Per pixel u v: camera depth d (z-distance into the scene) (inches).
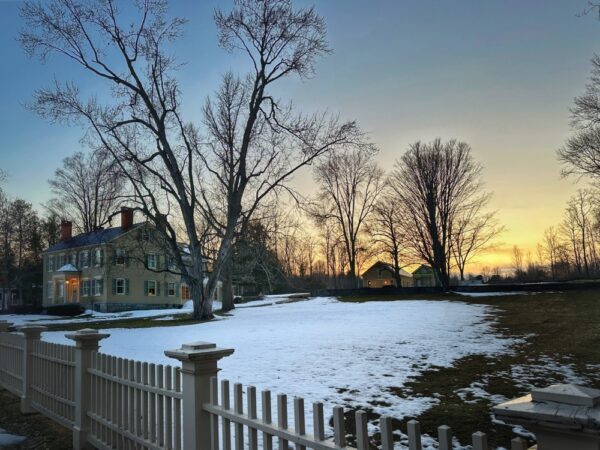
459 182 1796.3
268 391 121.0
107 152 1111.0
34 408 285.7
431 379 344.5
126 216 1902.1
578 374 350.3
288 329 717.3
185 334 719.1
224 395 135.6
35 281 2507.4
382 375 360.2
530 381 332.8
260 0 1101.1
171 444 159.8
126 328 909.2
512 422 74.3
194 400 142.9
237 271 1451.8
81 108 1059.3
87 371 225.1
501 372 362.0
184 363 147.6
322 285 2768.2
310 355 458.6
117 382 196.4
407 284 2938.0
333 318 872.9
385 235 1968.5
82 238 1999.3
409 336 575.8
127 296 1881.2
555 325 622.8
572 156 1384.1
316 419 106.9
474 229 1920.5
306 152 1139.9
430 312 904.9
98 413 214.5
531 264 3139.8
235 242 1154.7
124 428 190.5
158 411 166.7
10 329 377.1
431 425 242.7
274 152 1174.3
